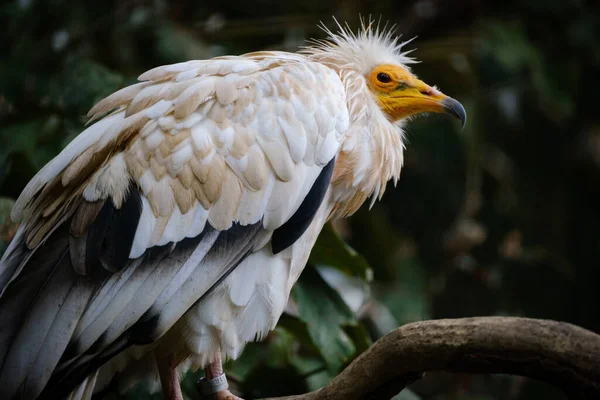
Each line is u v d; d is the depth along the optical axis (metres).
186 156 7.98
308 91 8.65
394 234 15.62
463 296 15.92
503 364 6.14
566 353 5.82
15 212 8.20
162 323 7.77
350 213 9.76
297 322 10.23
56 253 7.77
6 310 7.55
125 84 10.94
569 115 16.95
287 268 8.59
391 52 10.52
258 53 9.27
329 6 16.64
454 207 16.05
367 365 6.87
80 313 7.55
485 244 16.22
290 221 8.42
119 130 8.10
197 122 8.15
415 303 14.87
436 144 15.75
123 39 14.52
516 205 16.69
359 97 9.46
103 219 7.82
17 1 14.15
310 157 8.49
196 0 15.87
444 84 16.45
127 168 7.98
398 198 16.17
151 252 7.81
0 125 11.16
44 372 7.39
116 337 7.67
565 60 16.67
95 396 8.84
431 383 15.55
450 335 6.33
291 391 10.35
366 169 9.23
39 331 7.47
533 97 16.98
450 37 17.03
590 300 16.12
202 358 8.43
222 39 15.36
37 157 10.61
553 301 16.05
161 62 13.95
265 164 8.23
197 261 7.92
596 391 5.73
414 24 17.27
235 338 8.38
